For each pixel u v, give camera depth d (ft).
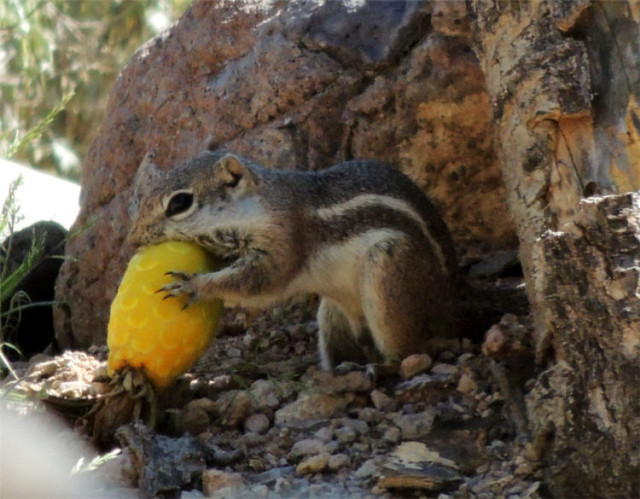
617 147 29.73
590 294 24.99
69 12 70.03
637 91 29.58
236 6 43.91
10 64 66.74
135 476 28.02
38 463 28.43
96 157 46.32
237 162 34.32
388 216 35.65
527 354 30.81
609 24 30.35
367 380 32.91
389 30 41.09
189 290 31.19
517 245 42.22
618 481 24.30
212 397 33.94
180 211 34.01
